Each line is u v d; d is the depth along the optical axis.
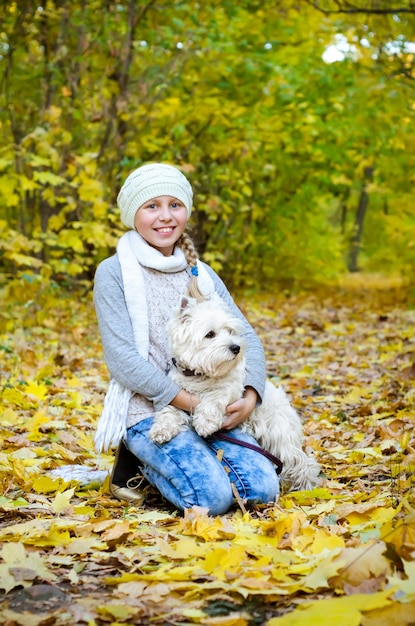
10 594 2.40
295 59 12.69
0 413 5.09
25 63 10.59
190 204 3.83
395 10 7.37
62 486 3.67
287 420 3.72
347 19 8.49
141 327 3.64
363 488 3.65
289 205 17.27
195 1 10.60
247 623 2.19
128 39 10.30
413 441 4.40
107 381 6.55
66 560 2.66
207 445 3.56
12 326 8.12
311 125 13.42
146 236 3.76
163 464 3.41
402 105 8.66
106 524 3.01
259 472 3.45
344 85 12.41
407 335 9.41
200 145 12.35
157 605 2.30
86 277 12.17
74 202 9.23
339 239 22.91
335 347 8.90
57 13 10.01
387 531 2.63
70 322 9.15
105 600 2.35
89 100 10.45
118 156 10.77
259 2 10.76
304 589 2.37
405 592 2.25
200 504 3.30
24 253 10.53
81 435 4.67
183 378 3.54
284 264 17.73
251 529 3.02
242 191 13.20
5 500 3.40
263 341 9.55
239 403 3.54
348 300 15.38
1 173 9.55
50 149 9.05
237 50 11.40
